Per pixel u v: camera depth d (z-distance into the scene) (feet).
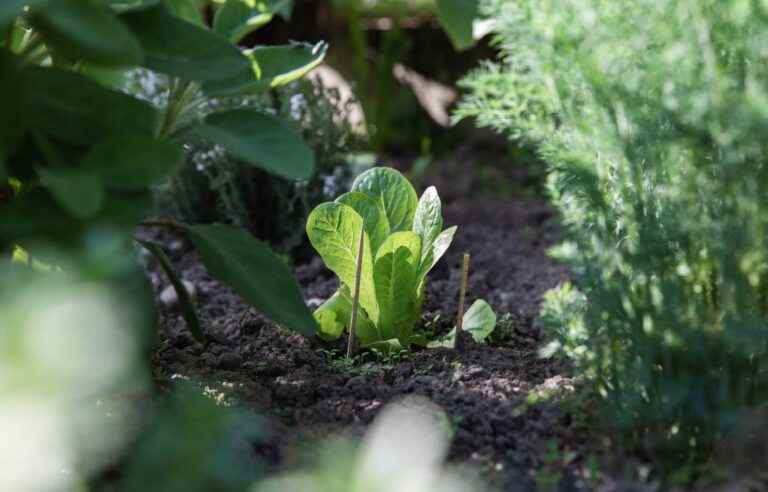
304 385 5.52
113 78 5.48
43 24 4.87
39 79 4.97
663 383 5.06
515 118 5.52
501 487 5.01
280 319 5.17
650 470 5.07
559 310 5.52
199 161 6.84
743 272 4.99
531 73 5.37
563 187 5.32
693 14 4.96
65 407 4.57
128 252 5.28
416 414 5.30
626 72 5.06
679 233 5.04
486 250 7.04
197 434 4.63
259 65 5.34
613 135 5.10
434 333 6.04
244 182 6.89
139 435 5.11
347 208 5.63
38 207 4.96
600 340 5.19
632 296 5.11
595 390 5.26
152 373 5.48
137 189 4.98
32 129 4.97
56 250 4.90
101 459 5.02
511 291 6.56
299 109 6.89
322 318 5.81
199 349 5.81
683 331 5.02
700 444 5.11
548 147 5.35
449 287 6.52
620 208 5.18
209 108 6.63
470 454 5.17
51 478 4.88
